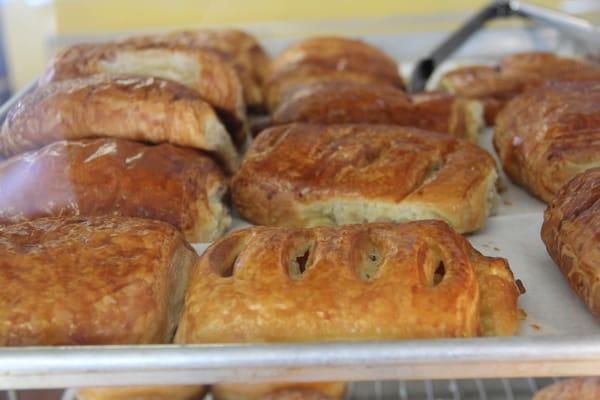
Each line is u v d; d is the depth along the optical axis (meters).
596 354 0.31
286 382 0.32
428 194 0.44
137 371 0.32
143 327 0.35
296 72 0.64
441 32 0.79
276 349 0.32
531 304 0.39
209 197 0.46
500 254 0.43
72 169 0.44
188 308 0.35
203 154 0.48
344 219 0.45
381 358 0.31
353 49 0.66
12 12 0.98
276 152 0.47
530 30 0.76
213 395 0.33
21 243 0.37
